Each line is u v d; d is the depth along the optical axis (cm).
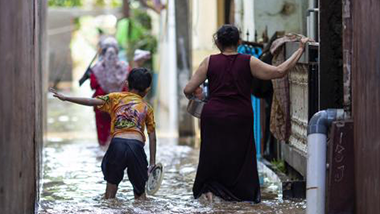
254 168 1354
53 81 5447
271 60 1597
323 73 1329
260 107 1833
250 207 1307
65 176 1727
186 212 1263
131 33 4159
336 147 1063
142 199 1388
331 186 1066
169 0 3045
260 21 1772
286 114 1534
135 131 1373
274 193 1467
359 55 1041
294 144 1503
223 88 1342
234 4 2153
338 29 1321
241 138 1341
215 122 1337
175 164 1906
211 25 2523
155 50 4106
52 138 2583
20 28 1027
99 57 2238
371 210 989
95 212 1268
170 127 2931
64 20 5441
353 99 1070
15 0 989
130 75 1399
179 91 2586
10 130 964
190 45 2570
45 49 2356
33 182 1190
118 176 1368
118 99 1385
